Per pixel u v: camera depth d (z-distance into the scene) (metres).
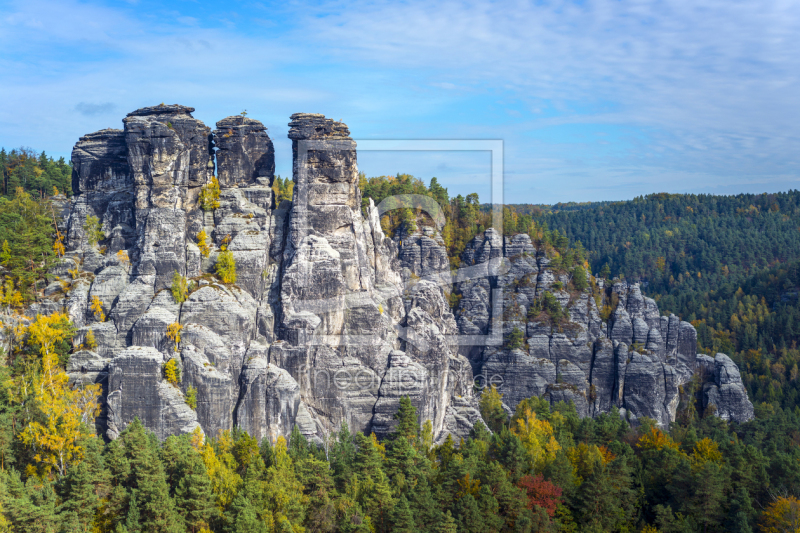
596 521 96.56
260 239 146.75
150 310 132.00
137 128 143.12
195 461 92.69
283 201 158.25
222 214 149.88
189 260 143.12
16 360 122.94
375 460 102.56
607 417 169.00
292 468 100.88
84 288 139.75
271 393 132.12
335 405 138.50
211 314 133.62
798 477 108.38
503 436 128.88
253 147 156.62
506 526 94.12
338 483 99.38
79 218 151.00
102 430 124.00
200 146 150.38
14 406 110.00
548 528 92.38
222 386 128.25
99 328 132.62
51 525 80.81
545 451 123.19
